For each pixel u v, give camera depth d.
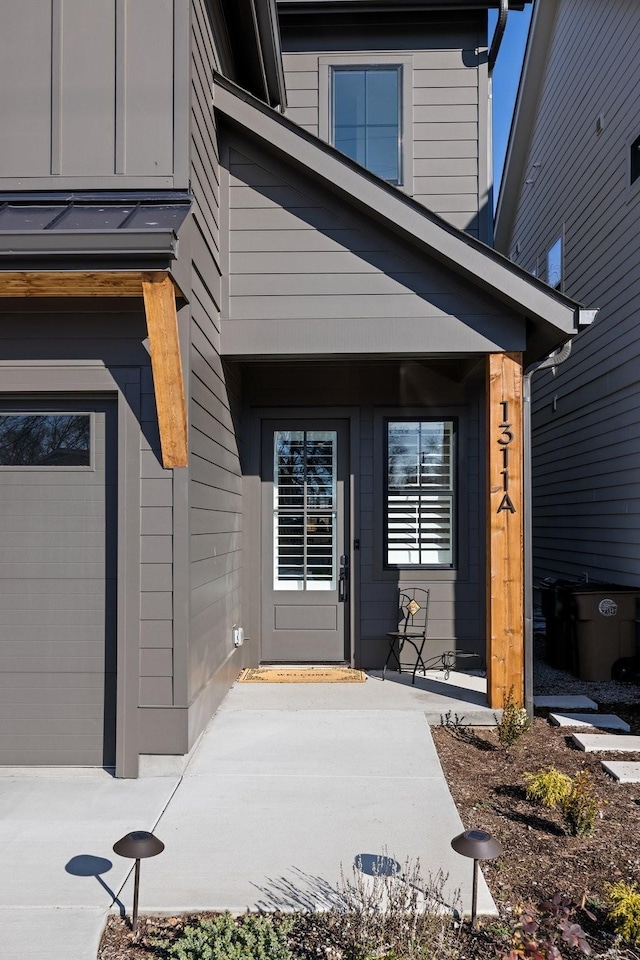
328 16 7.41
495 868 3.11
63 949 2.55
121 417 4.21
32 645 4.27
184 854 3.21
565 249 9.88
